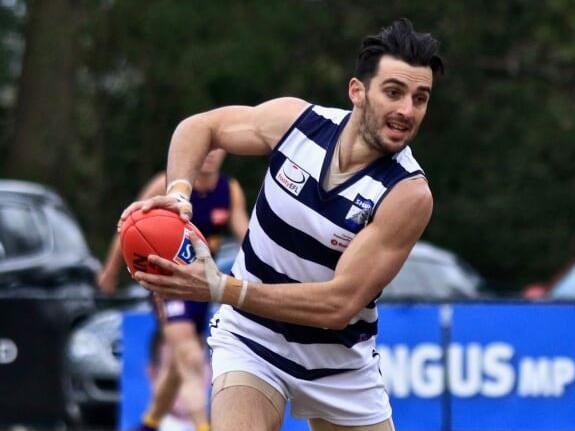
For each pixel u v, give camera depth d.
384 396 15.17
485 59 66.00
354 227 13.78
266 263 14.36
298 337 14.46
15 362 28.73
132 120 65.31
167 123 65.00
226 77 61.53
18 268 33.94
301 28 62.78
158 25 60.22
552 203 67.56
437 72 13.55
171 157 14.79
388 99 13.34
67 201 56.69
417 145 66.75
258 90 63.25
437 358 27.64
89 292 34.75
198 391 23.61
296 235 14.09
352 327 14.57
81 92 65.00
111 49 63.47
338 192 13.80
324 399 14.77
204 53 60.94
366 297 13.65
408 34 13.36
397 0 64.06
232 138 14.73
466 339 27.69
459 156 67.06
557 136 67.31
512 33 65.12
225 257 30.53
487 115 66.62
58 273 34.53
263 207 14.33
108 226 65.62
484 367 27.72
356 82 13.69
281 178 14.12
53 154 55.69
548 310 27.77
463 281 34.94
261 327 14.61
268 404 14.50
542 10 65.25
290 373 14.61
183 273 13.27
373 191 13.72
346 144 13.84
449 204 67.62
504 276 68.94
